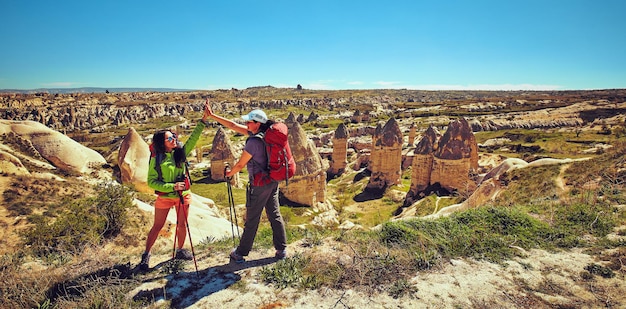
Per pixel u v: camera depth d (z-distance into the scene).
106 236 11.26
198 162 66.06
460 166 37.97
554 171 19.56
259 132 5.40
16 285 5.18
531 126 95.19
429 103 175.88
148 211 15.59
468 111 133.00
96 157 24.80
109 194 12.55
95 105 156.50
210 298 4.86
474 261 5.75
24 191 14.38
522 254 5.96
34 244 9.00
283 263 5.65
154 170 5.78
